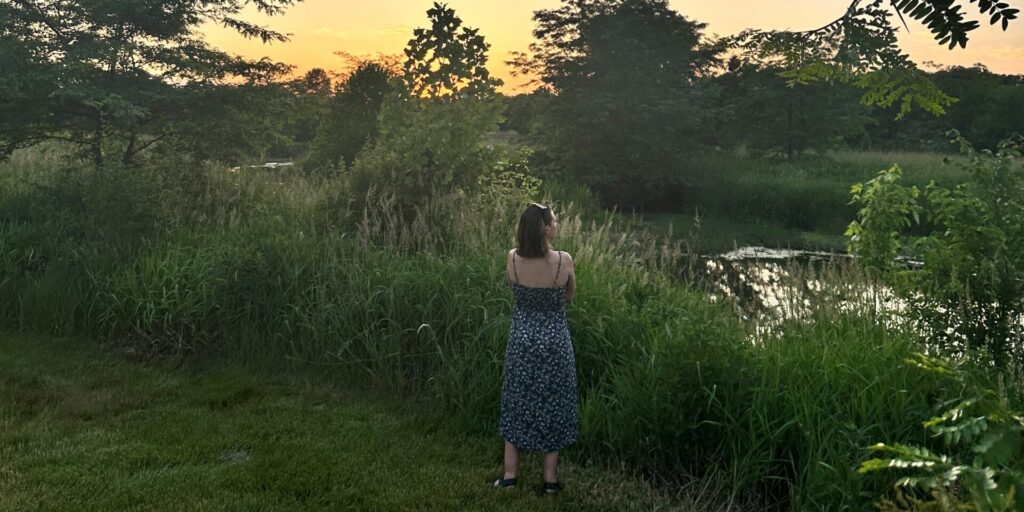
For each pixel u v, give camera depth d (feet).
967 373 12.50
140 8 32.24
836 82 90.94
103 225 26.09
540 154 86.07
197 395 18.20
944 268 16.83
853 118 99.19
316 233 25.41
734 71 104.94
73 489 12.57
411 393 18.49
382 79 61.16
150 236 25.73
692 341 14.38
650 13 87.66
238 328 21.56
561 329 13.32
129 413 16.72
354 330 19.54
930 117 149.07
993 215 16.58
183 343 21.56
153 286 22.34
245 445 15.11
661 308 18.54
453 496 12.92
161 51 34.58
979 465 6.92
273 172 38.47
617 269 21.66
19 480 12.86
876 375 13.37
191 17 35.32
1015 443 6.95
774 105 95.25
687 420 13.83
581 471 14.20
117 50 31.19
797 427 13.26
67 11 33.19
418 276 20.18
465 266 20.24
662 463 13.96
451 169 27.91
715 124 95.30
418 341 18.90
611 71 77.97
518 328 13.33
